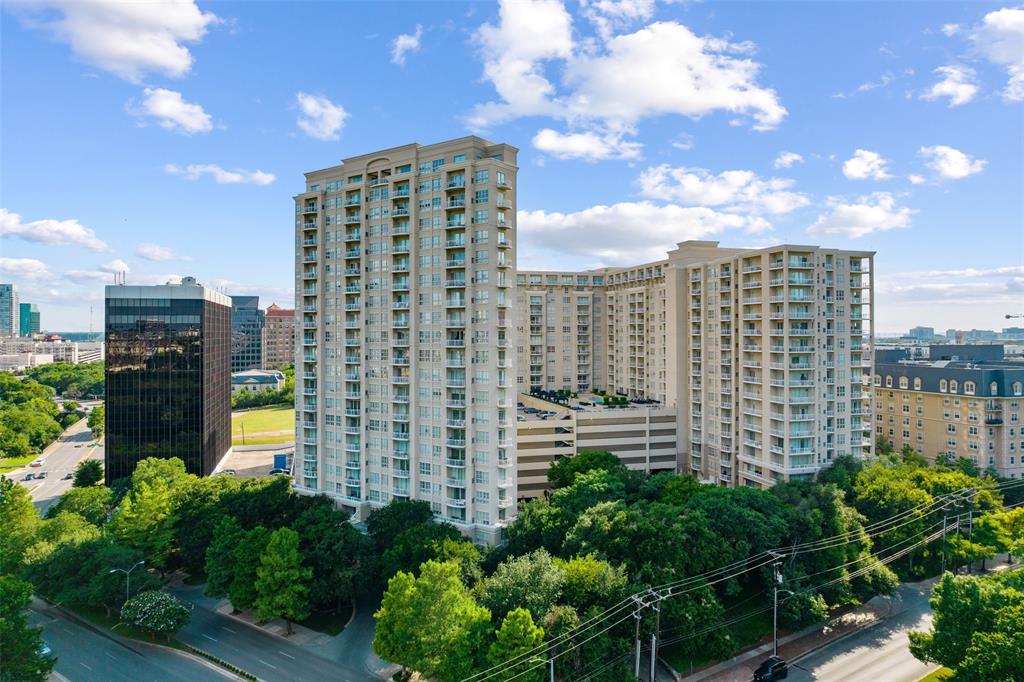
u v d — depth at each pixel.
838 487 103.81
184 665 74.31
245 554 82.50
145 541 95.62
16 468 179.38
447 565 68.12
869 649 78.25
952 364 157.25
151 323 140.62
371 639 80.31
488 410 98.19
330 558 83.25
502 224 99.94
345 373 111.75
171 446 141.50
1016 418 134.38
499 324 99.94
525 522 90.75
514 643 59.53
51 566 84.25
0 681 59.19
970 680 54.66
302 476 117.19
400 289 105.31
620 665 63.31
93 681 70.44
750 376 128.75
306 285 117.06
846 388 123.50
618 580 69.12
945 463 132.50
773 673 71.12
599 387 198.25
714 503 88.38
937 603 64.94
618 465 118.69
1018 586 67.81
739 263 130.12
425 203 103.38
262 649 78.12
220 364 167.88
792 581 79.56
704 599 72.31
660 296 157.50
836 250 122.69
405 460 105.69
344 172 114.06
